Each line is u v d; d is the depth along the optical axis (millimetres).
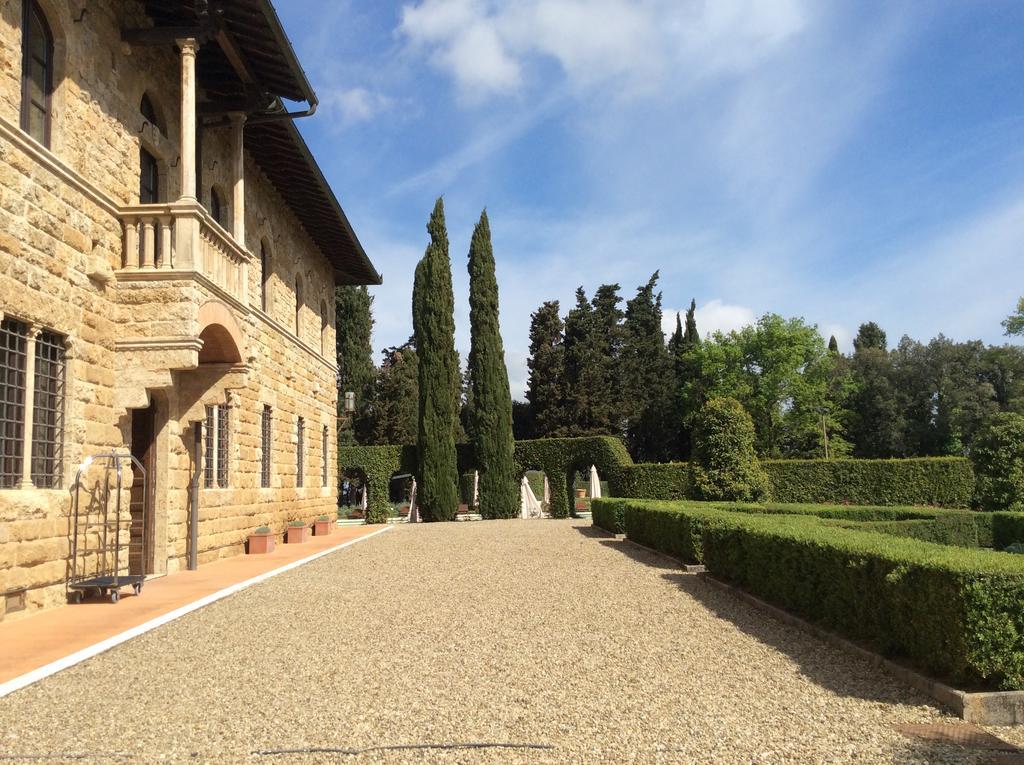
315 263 22188
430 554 14391
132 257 10383
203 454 13258
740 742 4340
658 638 7145
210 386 12078
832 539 7383
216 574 11695
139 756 4141
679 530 12562
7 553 7777
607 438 29734
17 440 8242
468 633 7344
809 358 51562
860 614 6496
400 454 30531
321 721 4715
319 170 16703
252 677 5777
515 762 4051
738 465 17016
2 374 7984
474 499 42031
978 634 4918
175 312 10172
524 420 53125
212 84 13391
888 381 54469
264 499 16438
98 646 6723
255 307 15875
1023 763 4031
